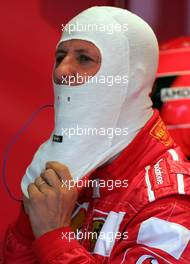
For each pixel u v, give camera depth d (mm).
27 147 5348
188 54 4539
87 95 3154
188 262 2744
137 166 3105
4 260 3389
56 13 5355
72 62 3168
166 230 2777
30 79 5340
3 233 5305
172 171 2988
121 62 3156
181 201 2869
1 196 5293
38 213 2934
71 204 2990
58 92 3232
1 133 5293
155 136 3174
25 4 5281
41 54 5348
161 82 4562
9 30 5266
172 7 5672
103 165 3227
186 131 4449
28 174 3264
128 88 3189
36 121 5363
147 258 2783
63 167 3039
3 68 5273
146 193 2912
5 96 5293
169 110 4500
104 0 5500
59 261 2803
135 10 5617
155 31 5664
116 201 3070
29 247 3295
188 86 4488
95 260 2891
